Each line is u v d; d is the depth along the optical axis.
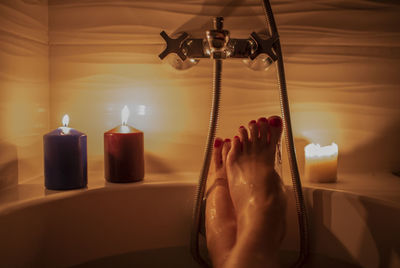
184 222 0.85
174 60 0.88
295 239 0.83
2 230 0.62
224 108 0.95
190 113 0.95
